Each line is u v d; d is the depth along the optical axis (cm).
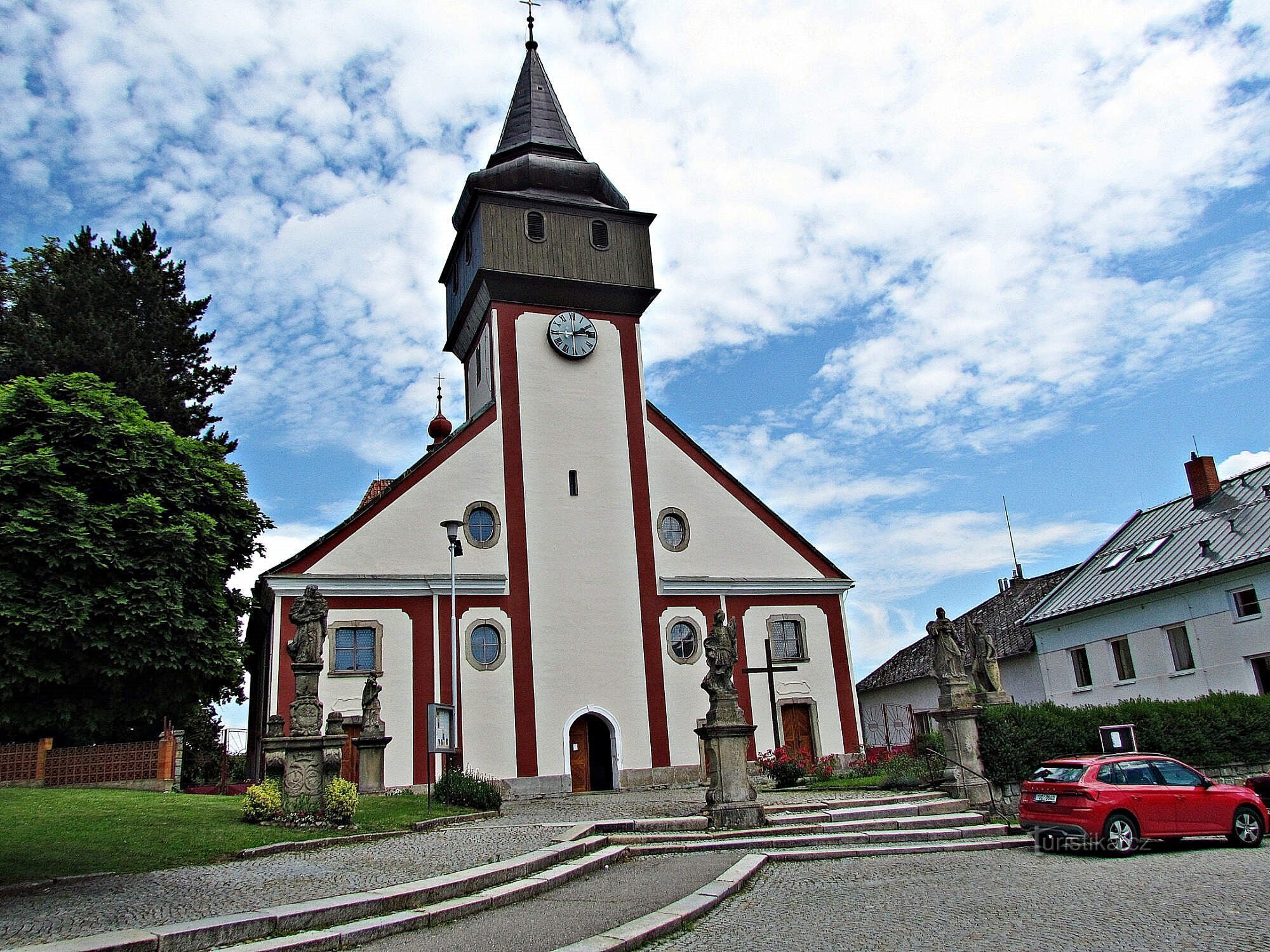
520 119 3662
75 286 3288
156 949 819
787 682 3186
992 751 1914
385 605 2823
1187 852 1498
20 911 959
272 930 898
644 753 2952
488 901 1062
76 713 1080
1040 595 4122
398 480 2944
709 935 940
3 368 3009
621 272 3394
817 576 3328
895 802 1858
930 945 878
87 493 1112
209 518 1198
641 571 3122
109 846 1330
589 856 1385
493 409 3116
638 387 3322
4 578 1006
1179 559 3170
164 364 3466
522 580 2980
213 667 1161
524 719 2855
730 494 3328
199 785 2875
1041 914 1012
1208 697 2266
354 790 1695
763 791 2420
